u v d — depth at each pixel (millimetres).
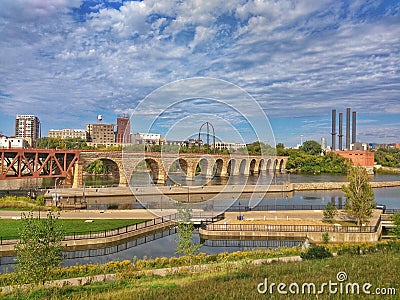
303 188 87500
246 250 29547
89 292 18547
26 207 47000
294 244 33844
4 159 70500
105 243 32625
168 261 25984
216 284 17703
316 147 180750
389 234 39094
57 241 20531
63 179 75125
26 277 19516
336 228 36125
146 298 16000
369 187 39094
